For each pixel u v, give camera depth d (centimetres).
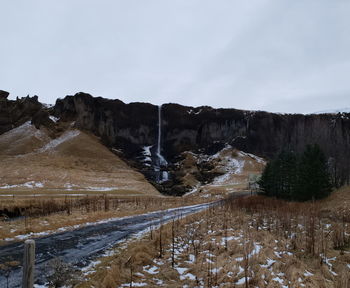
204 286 1023
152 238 1750
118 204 4188
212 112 15075
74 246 1585
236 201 4259
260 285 1043
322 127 14688
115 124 13812
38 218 2459
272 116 15275
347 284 1133
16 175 6644
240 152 13562
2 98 13575
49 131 12594
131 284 979
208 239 1723
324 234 2005
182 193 9325
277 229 2038
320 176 4372
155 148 13925
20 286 960
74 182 6662
